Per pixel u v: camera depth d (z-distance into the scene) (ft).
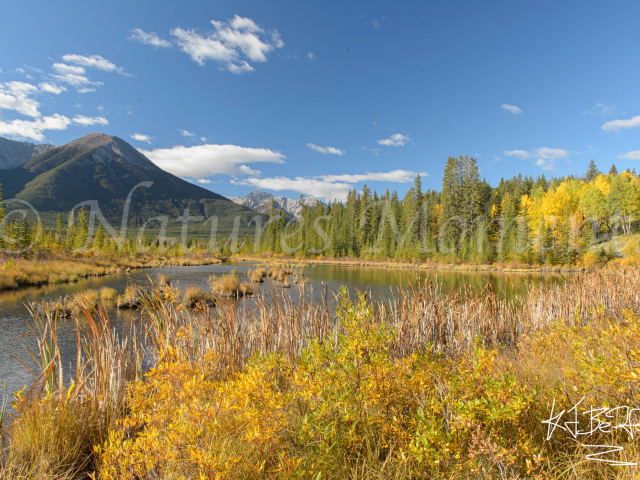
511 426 7.34
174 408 9.16
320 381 7.73
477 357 8.48
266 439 7.18
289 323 17.01
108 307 42.65
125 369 13.58
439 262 144.46
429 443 6.63
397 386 8.30
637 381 7.70
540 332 16.75
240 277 91.40
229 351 15.08
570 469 6.68
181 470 7.05
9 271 65.26
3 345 29.45
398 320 18.81
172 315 15.38
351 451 7.54
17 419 9.56
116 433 8.50
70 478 8.22
